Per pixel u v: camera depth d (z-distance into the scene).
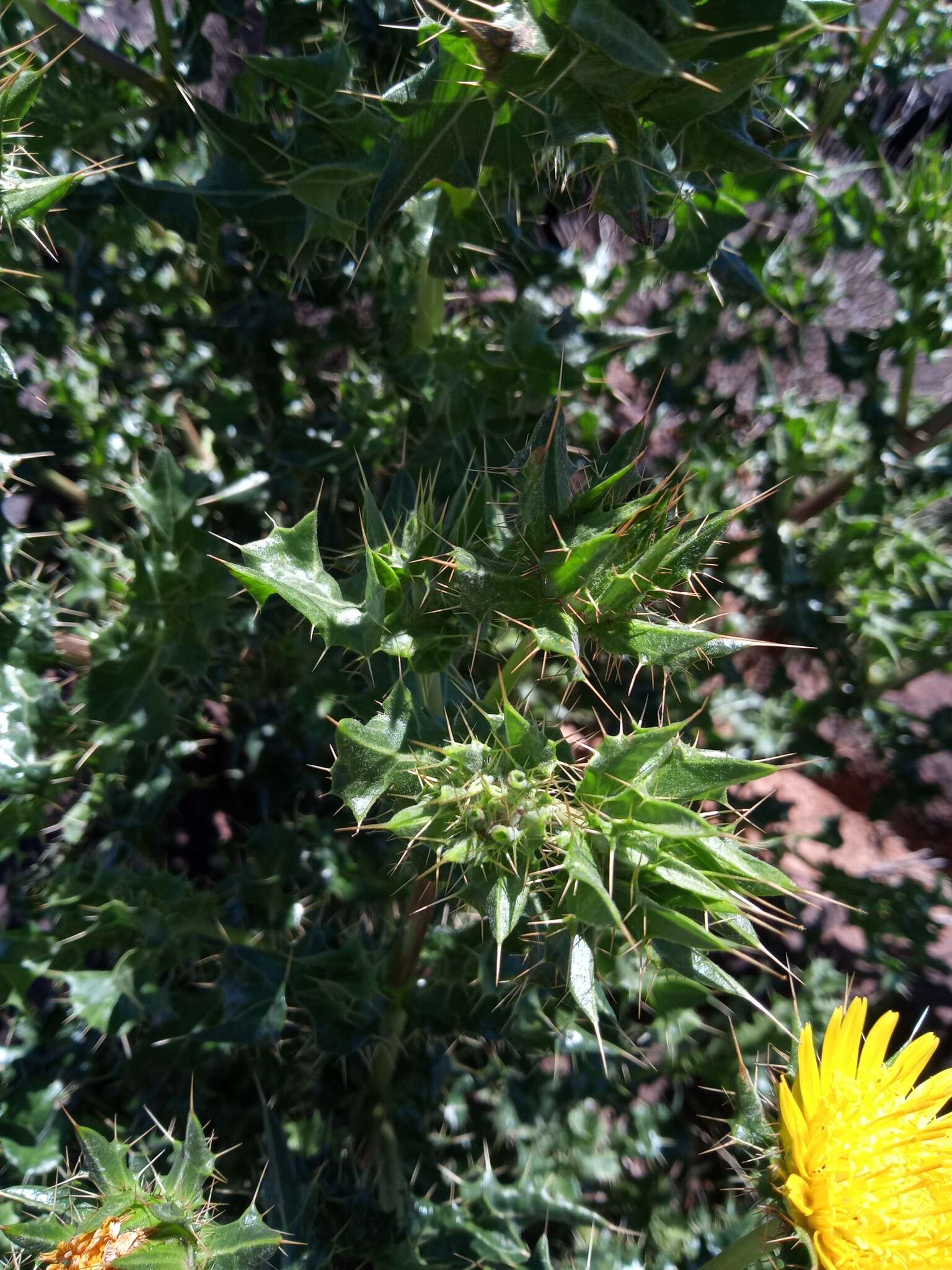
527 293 0.42
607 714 0.38
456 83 0.19
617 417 0.56
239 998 0.29
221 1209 0.30
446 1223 0.30
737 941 0.22
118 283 0.42
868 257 0.63
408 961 0.31
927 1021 0.49
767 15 0.16
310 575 0.19
